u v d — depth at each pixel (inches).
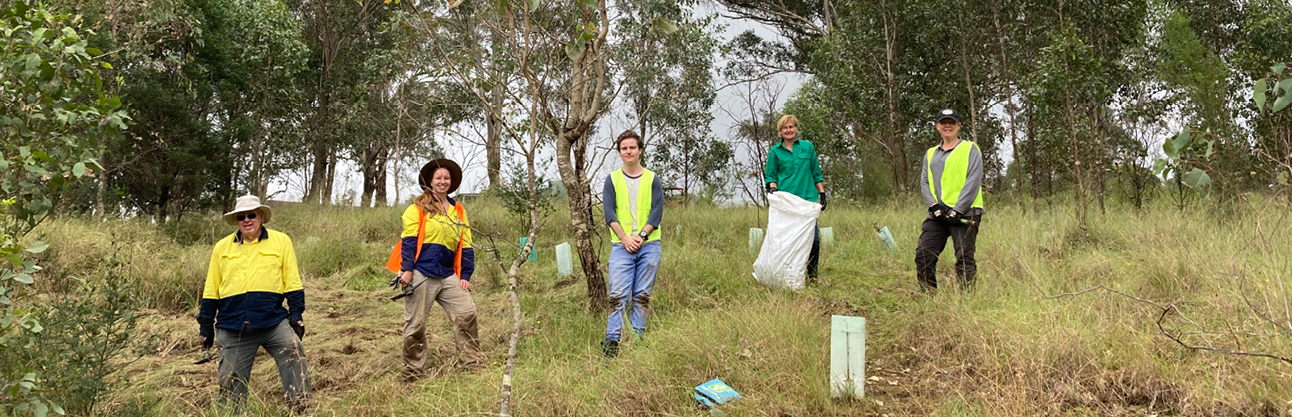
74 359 148.1
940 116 228.5
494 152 300.5
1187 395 133.2
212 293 166.6
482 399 157.4
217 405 165.8
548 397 153.1
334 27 787.4
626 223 195.3
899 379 163.2
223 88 592.4
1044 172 570.3
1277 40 541.0
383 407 160.2
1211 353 147.9
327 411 162.6
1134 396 139.3
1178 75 414.6
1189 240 263.1
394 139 709.9
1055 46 411.2
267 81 624.7
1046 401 136.9
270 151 683.4
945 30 578.9
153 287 280.7
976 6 537.6
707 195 565.6
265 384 186.4
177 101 508.7
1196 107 408.5
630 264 195.0
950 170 223.9
